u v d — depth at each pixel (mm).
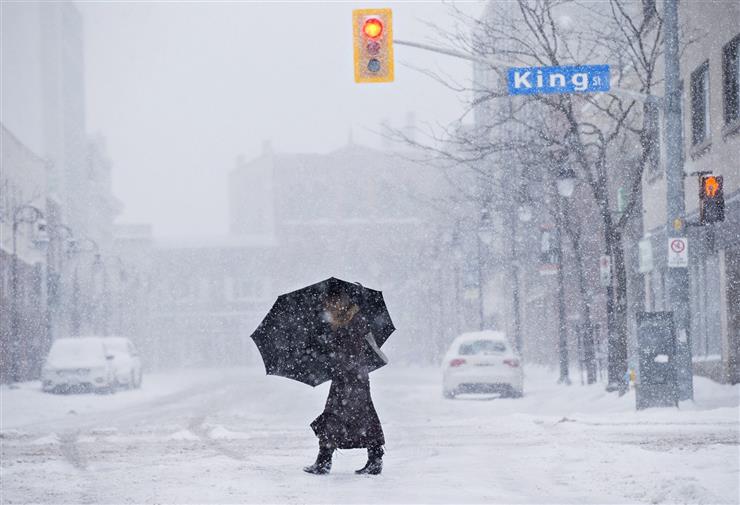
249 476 22219
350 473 22609
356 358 22125
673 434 31359
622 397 49250
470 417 44594
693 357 58938
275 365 22047
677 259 42906
